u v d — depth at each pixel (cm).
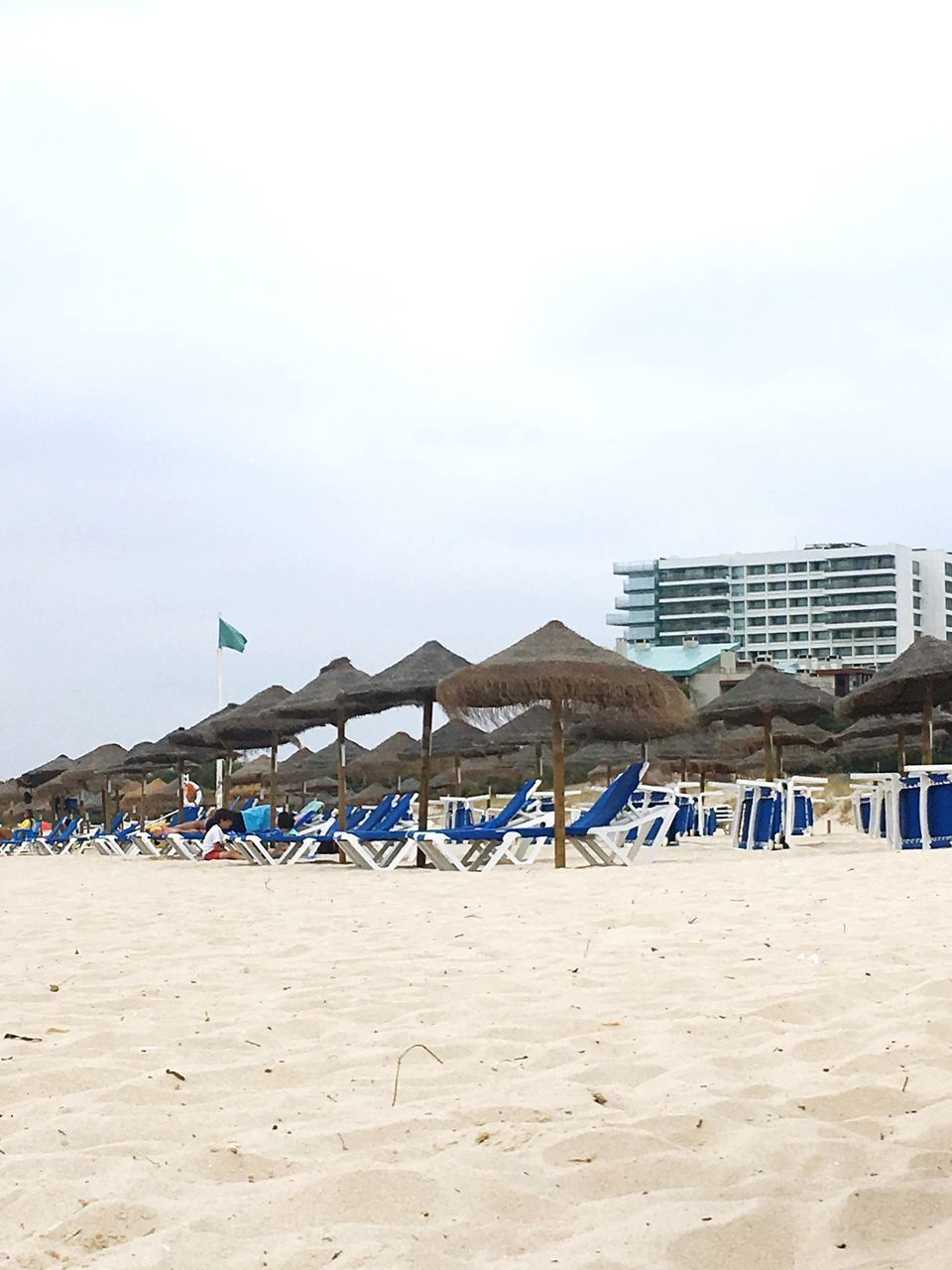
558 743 1298
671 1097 354
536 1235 260
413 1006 489
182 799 2712
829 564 12938
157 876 1419
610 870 1145
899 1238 253
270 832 1786
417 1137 325
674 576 13412
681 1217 263
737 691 1869
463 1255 250
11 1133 339
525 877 1110
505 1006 481
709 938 634
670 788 1432
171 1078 388
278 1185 288
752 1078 379
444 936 681
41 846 3212
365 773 2439
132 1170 299
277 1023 464
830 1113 343
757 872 1030
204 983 550
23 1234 266
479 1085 376
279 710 1792
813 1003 465
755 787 1537
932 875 930
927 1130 319
